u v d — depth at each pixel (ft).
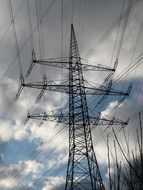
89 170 85.35
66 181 89.40
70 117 100.01
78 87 104.12
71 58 109.40
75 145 94.17
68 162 92.58
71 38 112.98
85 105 99.86
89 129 95.04
